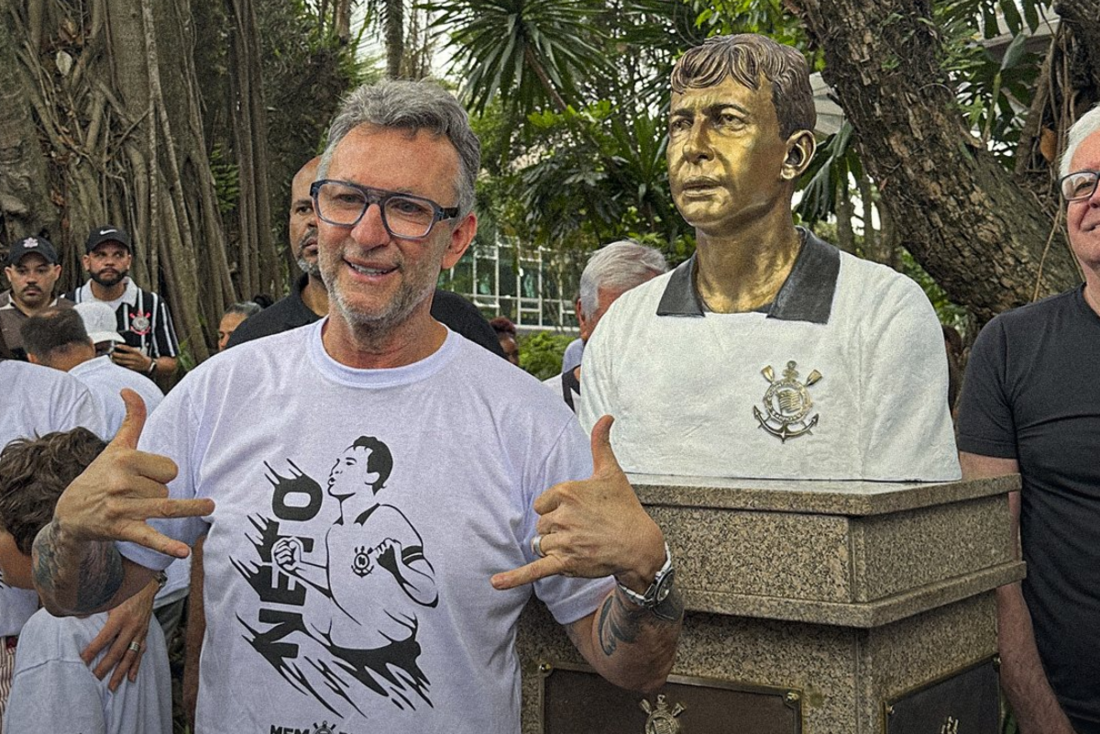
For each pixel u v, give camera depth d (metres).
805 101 2.11
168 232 7.02
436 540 1.58
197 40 7.75
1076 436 2.26
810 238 2.17
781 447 2.04
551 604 1.66
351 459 1.61
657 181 8.88
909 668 1.67
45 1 6.84
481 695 1.59
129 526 1.45
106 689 2.50
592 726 1.79
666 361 2.16
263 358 1.72
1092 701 2.27
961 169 4.07
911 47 3.95
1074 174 2.21
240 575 1.60
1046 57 4.63
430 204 1.60
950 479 2.00
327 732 1.56
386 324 1.61
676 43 8.34
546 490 1.54
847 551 1.54
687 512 1.67
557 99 9.18
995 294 4.23
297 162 9.59
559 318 18.77
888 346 2.01
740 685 1.65
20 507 2.45
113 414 3.65
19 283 5.13
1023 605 2.31
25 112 6.48
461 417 1.63
